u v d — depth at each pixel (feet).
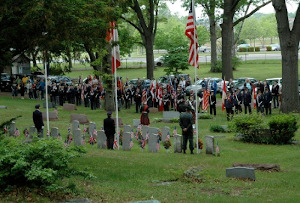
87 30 61.36
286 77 108.47
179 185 45.34
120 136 77.30
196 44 69.67
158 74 221.46
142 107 86.79
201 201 38.22
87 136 84.53
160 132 79.41
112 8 65.92
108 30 66.80
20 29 57.41
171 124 98.89
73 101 135.54
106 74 114.52
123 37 169.27
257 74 204.33
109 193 39.09
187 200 38.65
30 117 102.99
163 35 286.46
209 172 51.83
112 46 70.13
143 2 172.55
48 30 58.34
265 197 40.68
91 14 61.93
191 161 59.26
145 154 65.00
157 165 55.31
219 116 110.01
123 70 248.73
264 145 73.87
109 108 121.70
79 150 40.29
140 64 264.72
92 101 126.31
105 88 120.88
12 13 54.34
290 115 76.79
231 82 139.23
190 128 66.44
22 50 60.85
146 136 77.46
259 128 75.31
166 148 68.59
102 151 67.15
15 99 139.33
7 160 34.99
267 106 108.17
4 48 59.31
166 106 119.55
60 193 36.50
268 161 59.72
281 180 48.14
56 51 66.59
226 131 87.25
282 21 107.34
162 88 120.98
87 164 53.42
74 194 37.17
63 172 36.94
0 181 35.27
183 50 171.73
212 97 109.50
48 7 55.36
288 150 68.49
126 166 53.72
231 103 101.86
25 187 36.29
